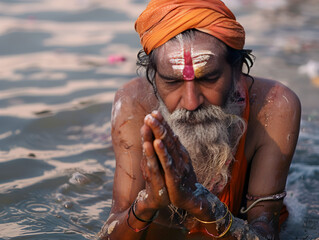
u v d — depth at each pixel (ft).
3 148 16.29
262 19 33.09
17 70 23.71
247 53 10.71
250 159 11.63
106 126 18.07
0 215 12.52
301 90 21.25
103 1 37.96
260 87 11.51
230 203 11.32
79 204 13.23
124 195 11.23
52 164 15.37
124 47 27.68
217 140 10.21
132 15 34.37
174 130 10.05
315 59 25.29
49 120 18.25
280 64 24.49
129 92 11.59
